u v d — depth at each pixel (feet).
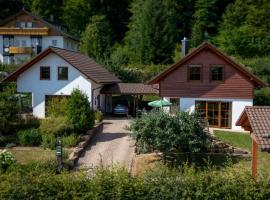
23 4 295.89
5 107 106.32
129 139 103.19
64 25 292.81
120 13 302.45
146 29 238.89
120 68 192.03
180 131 82.79
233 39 237.04
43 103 138.62
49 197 41.73
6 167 67.10
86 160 87.10
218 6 269.64
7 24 233.76
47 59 137.49
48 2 298.35
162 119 83.35
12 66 189.06
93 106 138.72
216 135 110.42
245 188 41.14
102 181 42.19
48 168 68.95
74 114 106.63
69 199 41.78
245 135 112.68
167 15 247.09
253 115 53.31
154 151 88.58
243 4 250.78
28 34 230.89
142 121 85.05
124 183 41.86
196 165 82.17
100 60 194.59
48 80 138.00
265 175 43.45
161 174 43.93
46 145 96.32
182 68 127.03
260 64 191.93
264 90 151.84
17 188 41.91
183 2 279.08
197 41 247.91
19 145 99.35
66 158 83.20
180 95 127.44
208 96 125.90
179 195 41.50
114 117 151.84
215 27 264.52
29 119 113.60
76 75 136.56
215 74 125.59
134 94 152.97
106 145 100.78
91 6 300.61
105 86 157.17
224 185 41.60
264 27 237.45
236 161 82.69
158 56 234.38
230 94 124.57
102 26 272.51
